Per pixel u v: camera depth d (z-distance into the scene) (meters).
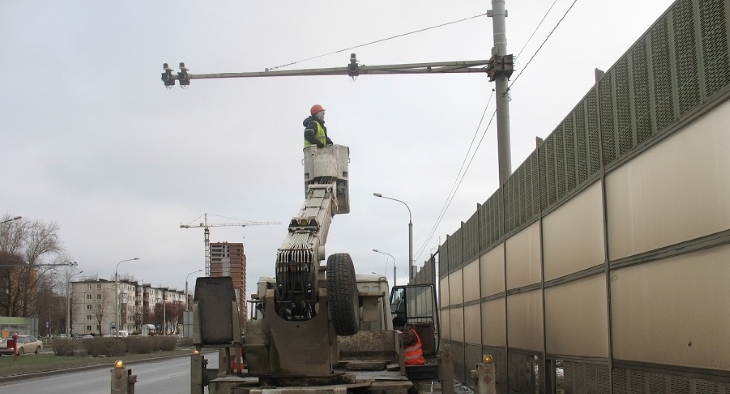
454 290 23.25
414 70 15.07
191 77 15.25
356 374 9.55
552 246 11.16
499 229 15.48
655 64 7.03
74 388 23.14
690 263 6.35
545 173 11.59
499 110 14.90
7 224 81.56
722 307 5.76
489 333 16.75
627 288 7.91
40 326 117.94
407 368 10.13
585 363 9.44
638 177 7.53
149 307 183.00
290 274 8.05
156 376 28.52
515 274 13.86
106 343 47.97
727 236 5.61
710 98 5.86
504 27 14.94
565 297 10.45
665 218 6.83
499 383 15.42
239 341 8.35
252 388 8.09
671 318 6.75
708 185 5.94
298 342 8.23
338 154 11.43
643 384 7.45
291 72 14.96
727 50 5.57
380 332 10.90
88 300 158.50
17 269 80.75
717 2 5.74
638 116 7.50
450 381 10.13
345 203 11.46
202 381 9.65
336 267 7.86
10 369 31.31
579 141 9.67
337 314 7.80
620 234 8.10
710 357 5.99
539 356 11.95
